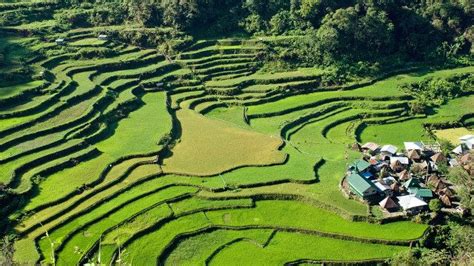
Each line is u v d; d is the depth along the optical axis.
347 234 60.16
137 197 66.75
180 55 105.56
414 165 71.06
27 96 87.00
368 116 92.69
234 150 78.50
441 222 61.81
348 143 82.62
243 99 96.56
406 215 62.38
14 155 72.31
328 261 56.66
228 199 66.88
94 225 61.41
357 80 103.00
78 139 78.62
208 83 100.38
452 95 99.88
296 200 66.75
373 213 62.72
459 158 73.25
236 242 60.00
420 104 94.31
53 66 98.69
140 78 99.12
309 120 91.12
